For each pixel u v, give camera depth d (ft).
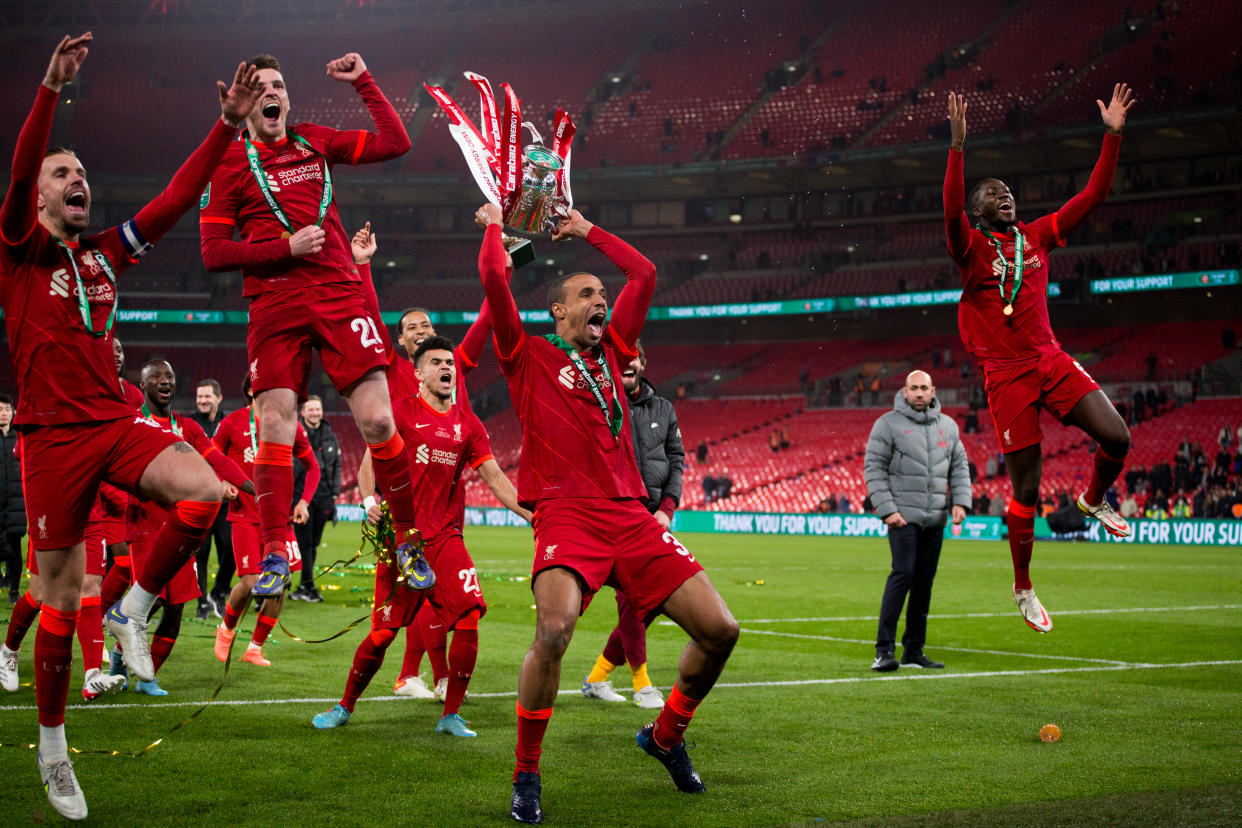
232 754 16.75
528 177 15.81
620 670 26.37
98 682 19.04
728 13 151.02
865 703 21.74
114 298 14.57
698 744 18.11
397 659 27.09
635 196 147.33
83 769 15.67
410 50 153.99
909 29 143.54
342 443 137.69
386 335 19.13
